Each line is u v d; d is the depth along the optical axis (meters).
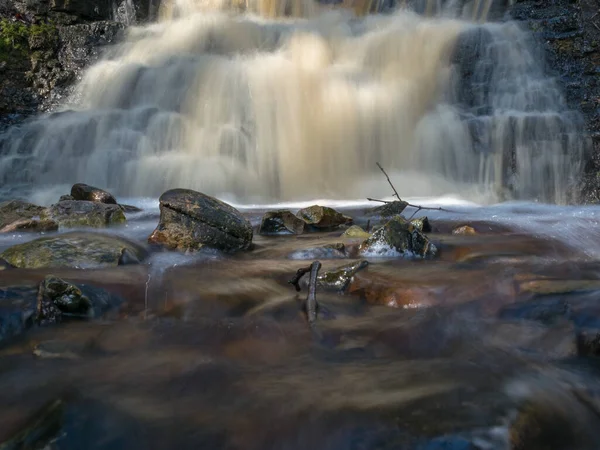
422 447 2.17
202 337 3.41
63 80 13.09
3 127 12.09
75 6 14.54
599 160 10.66
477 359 3.02
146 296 4.18
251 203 10.71
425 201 10.48
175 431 2.31
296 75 12.02
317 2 16.83
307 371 2.87
